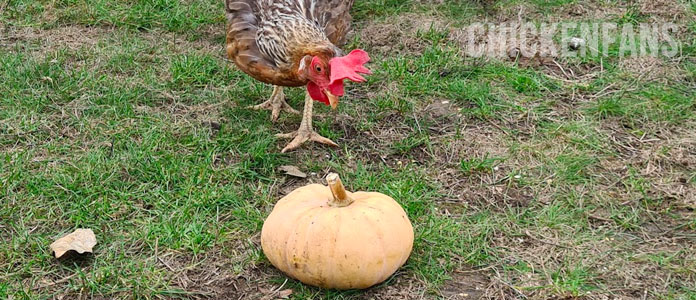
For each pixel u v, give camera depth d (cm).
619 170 223
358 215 183
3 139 230
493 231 203
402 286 189
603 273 193
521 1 294
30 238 200
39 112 241
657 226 206
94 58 266
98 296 188
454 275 193
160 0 292
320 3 232
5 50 269
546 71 262
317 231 182
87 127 234
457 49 272
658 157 226
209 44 276
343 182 219
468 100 249
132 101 247
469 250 198
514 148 229
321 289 187
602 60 265
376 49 273
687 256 197
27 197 211
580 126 237
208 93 252
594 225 206
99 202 210
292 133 235
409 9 293
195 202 209
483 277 192
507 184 218
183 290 189
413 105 247
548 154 228
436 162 226
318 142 233
